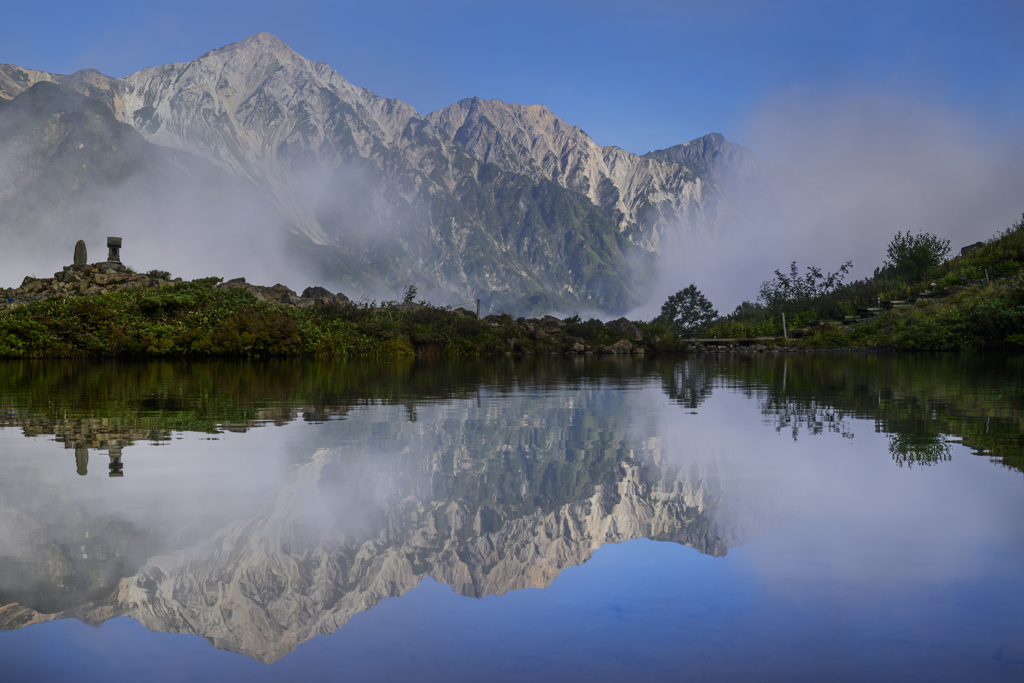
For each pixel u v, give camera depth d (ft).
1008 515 10.09
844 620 6.54
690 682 5.34
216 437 17.83
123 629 6.48
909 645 6.01
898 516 10.08
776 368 51.29
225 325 62.23
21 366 47.44
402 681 5.42
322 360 62.44
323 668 5.65
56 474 13.15
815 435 18.06
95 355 57.77
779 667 5.62
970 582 7.45
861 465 13.93
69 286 67.41
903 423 20.04
